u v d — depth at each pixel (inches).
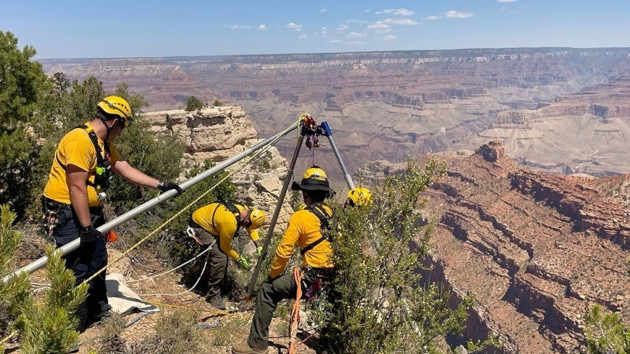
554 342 3422.7
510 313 3983.8
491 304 4212.6
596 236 4301.2
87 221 199.2
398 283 194.1
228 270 370.9
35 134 507.5
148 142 764.6
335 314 214.4
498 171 6368.1
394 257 199.6
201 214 339.3
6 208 139.0
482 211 5836.6
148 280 351.6
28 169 451.2
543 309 3769.7
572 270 3978.8
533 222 5098.4
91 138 199.6
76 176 195.6
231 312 317.1
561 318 3496.6
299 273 215.3
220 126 1849.2
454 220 6028.5
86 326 231.1
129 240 421.7
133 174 227.8
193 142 1802.4
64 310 116.2
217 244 334.0
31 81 459.2
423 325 201.5
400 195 198.8
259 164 1171.9
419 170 201.0
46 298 127.1
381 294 204.2
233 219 329.1
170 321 243.3
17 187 435.5
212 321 284.2
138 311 266.5
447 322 197.9
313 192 219.9
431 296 199.5
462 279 4825.3
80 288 128.4
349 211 199.3
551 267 4104.3
